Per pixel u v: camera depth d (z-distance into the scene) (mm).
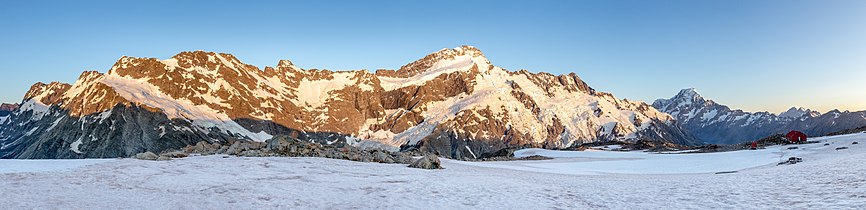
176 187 26578
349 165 44469
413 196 26047
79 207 19641
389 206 22766
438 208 22703
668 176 45156
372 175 36188
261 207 21516
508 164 76375
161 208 20328
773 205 21875
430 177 36281
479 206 23453
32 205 19562
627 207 23250
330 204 22844
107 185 26172
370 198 24922
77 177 28688
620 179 39938
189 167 37188
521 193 28156
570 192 29156
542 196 27094
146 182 28156
